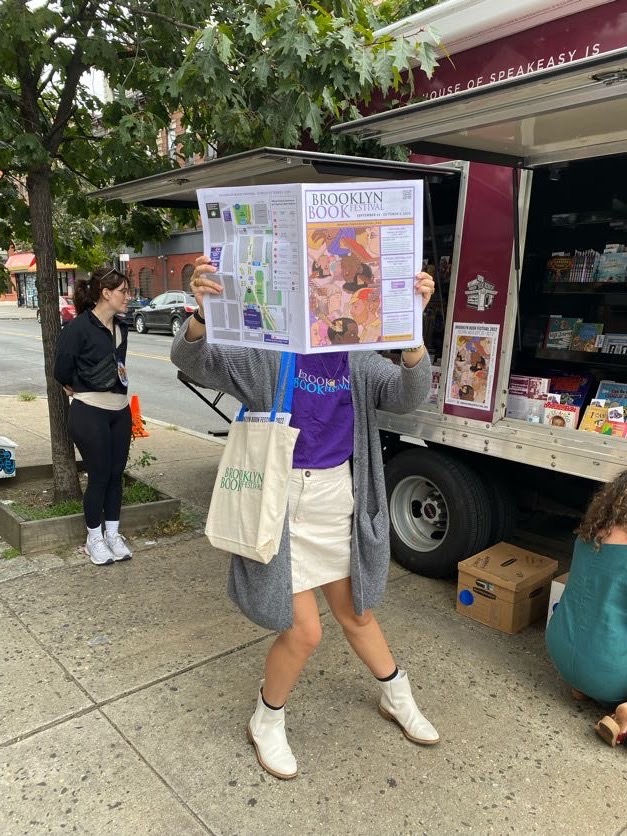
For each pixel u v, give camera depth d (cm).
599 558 268
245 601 230
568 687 303
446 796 236
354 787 239
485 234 358
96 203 546
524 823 226
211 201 204
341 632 343
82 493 494
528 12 292
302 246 192
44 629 340
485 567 355
